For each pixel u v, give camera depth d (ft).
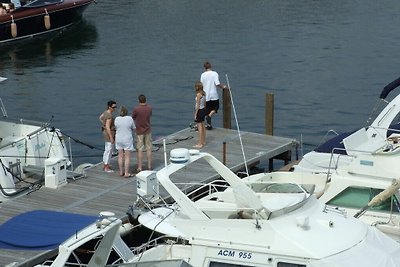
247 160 189.47
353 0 467.52
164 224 120.98
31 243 122.11
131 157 188.65
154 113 271.49
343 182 148.36
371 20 413.80
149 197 151.74
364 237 108.88
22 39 400.47
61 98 293.23
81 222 128.36
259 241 107.34
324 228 108.58
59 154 181.16
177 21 422.00
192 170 180.14
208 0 479.41
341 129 253.85
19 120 185.98
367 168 149.18
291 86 299.79
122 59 349.61
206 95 204.03
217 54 350.64
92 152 232.12
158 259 117.80
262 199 118.42
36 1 405.18
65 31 411.54
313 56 343.05
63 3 411.75
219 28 402.52
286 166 189.37
